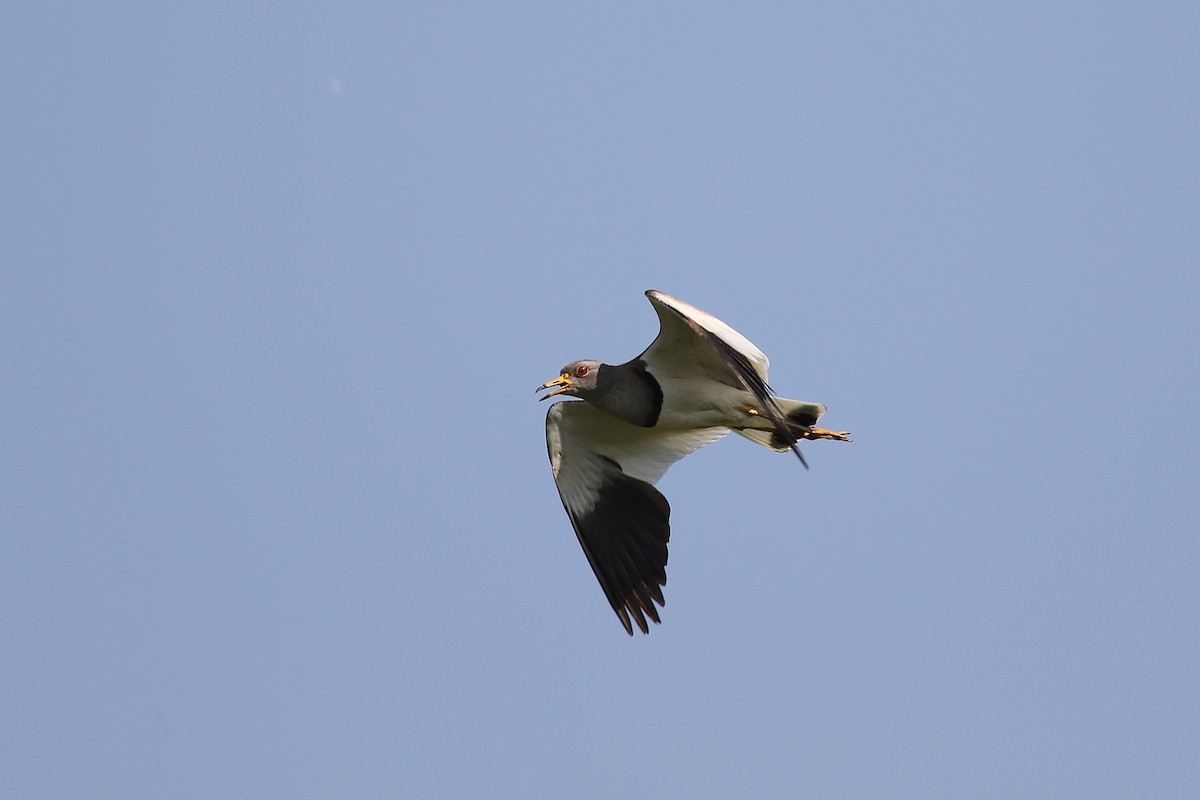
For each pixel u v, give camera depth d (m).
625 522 17.30
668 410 16.48
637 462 17.50
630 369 16.44
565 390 16.62
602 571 17.02
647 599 16.98
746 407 16.45
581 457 17.34
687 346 15.89
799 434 16.84
